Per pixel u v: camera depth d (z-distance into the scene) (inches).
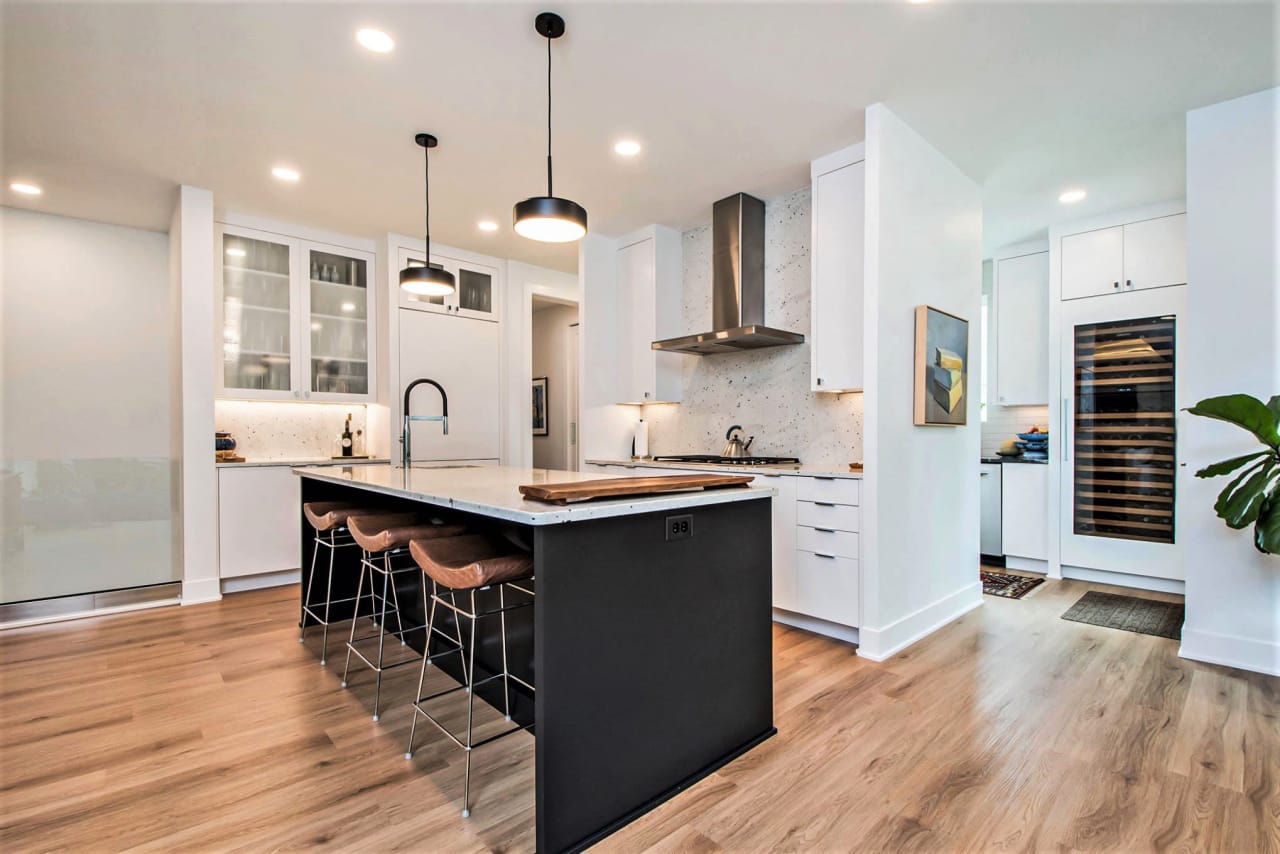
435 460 183.6
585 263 176.9
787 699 91.4
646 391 173.3
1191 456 105.7
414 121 112.1
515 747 77.6
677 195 149.8
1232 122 103.4
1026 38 88.4
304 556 123.4
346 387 177.6
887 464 111.1
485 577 64.7
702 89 102.2
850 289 122.3
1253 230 100.7
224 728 82.1
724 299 153.0
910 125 115.0
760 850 58.4
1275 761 72.6
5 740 78.7
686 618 71.1
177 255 145.8
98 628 124.7
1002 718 84.6
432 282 127.3
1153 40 88.2
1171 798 65.7
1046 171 134.7
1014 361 181.9
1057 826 61.3
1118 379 156.5
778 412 154.1
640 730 65.6
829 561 116.3
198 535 144.4
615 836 60.9
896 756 75.2
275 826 61.6
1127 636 119.0
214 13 81.4
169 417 168.2
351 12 81.8
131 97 102.6
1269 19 83.0
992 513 179.0
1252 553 101.0
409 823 62.2
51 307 154.9
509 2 80.3
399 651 112.0
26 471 137.7
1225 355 102.8
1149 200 149.6
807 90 102.7
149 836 59.9
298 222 166.2
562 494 61.2
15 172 131.2
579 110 108.7
